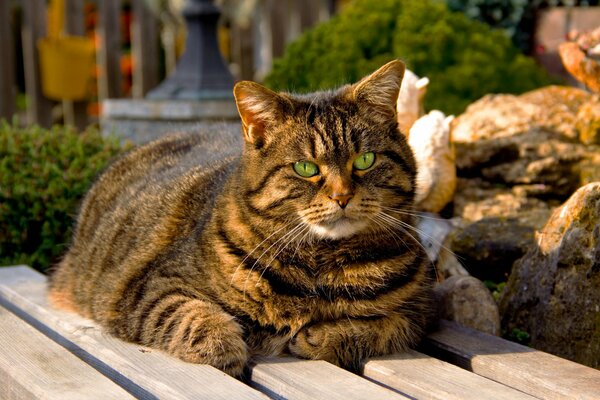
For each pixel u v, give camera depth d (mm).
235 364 811
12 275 1051
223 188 878
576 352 878
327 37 1431
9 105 1664
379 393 760
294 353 837
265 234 838
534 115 1157
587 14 1731
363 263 843
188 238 875
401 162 861
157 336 833
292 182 833
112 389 759
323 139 829
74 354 861
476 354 835
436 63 1382
